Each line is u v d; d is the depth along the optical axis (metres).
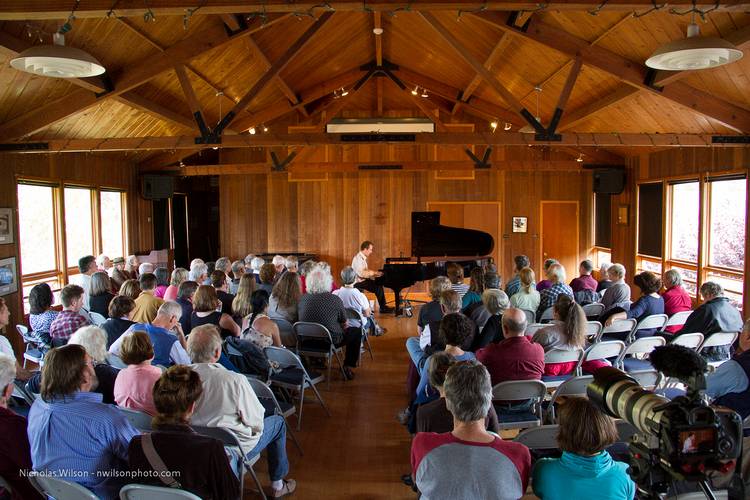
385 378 5.79
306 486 3.55
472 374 2.02
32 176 7.05
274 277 6.33
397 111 11.42
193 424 2.78
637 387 1.87
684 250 8.62
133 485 2.05
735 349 5.37
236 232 11.60
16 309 6.75
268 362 4.14
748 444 2.36
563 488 1.90
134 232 10.14
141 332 2.97
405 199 11.45
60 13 3.95
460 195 11.47
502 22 6.16
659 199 9.17
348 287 6.32
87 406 2.29
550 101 8.66
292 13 4.33
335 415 4.77
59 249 7.73
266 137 6.93
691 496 2.17
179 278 5.86
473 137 6.95
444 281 4.90
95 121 7.56
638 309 5.16
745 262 6.95
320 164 10.75
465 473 1.91
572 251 11.59
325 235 11.52
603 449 1.94
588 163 10.48
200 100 8.52
